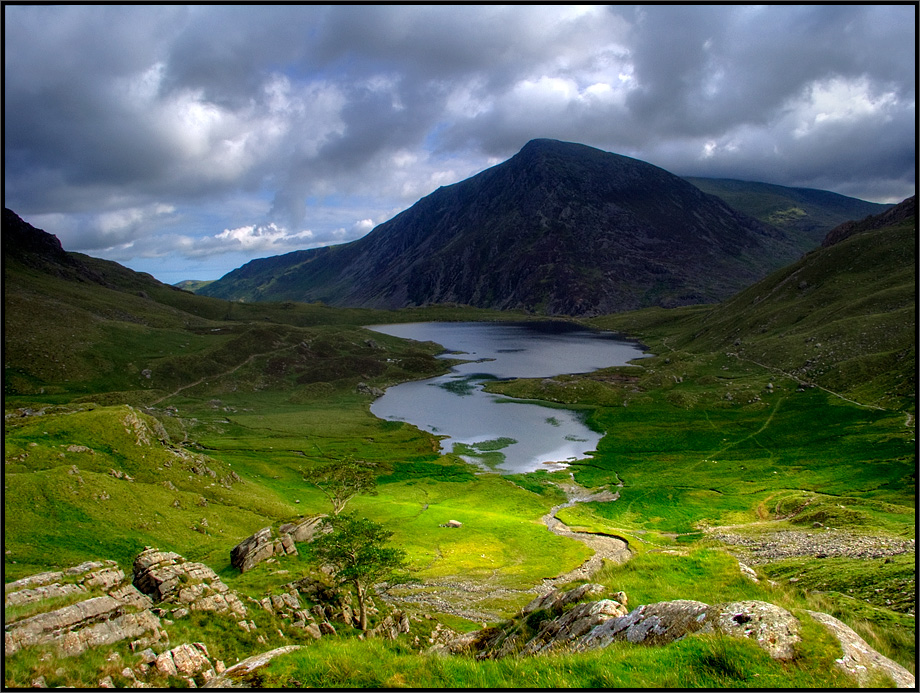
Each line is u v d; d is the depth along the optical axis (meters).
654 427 156.38
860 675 14.60
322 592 39.91
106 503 60.75
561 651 20.28
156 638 25.11
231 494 80.12
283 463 124.19
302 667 18.38
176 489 75.25
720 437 140.62
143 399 188.00
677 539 79.62
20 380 191.50
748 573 27.42
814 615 17.84
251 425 165.12
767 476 109.38
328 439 152.38
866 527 67.69
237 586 40.34
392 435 158.38
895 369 151.00
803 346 190.75
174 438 135.12
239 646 28.70
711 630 17.45
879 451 110.25
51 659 20.81
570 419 176.75
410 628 41.34
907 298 194.50
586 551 73.31
